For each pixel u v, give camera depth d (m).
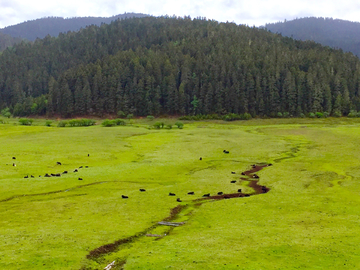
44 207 44.94
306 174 69.50
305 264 26.62
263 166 82.06
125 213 43.06
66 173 67.88
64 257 28.14
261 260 27.42
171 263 26.91
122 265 27.23
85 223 38.38
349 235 33.84
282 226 37.38
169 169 75.69
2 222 38.31
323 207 45.69
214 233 34.97
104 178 64.31
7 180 59.28
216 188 58.97
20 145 98.50
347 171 71.62
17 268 25.61
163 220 40.75
